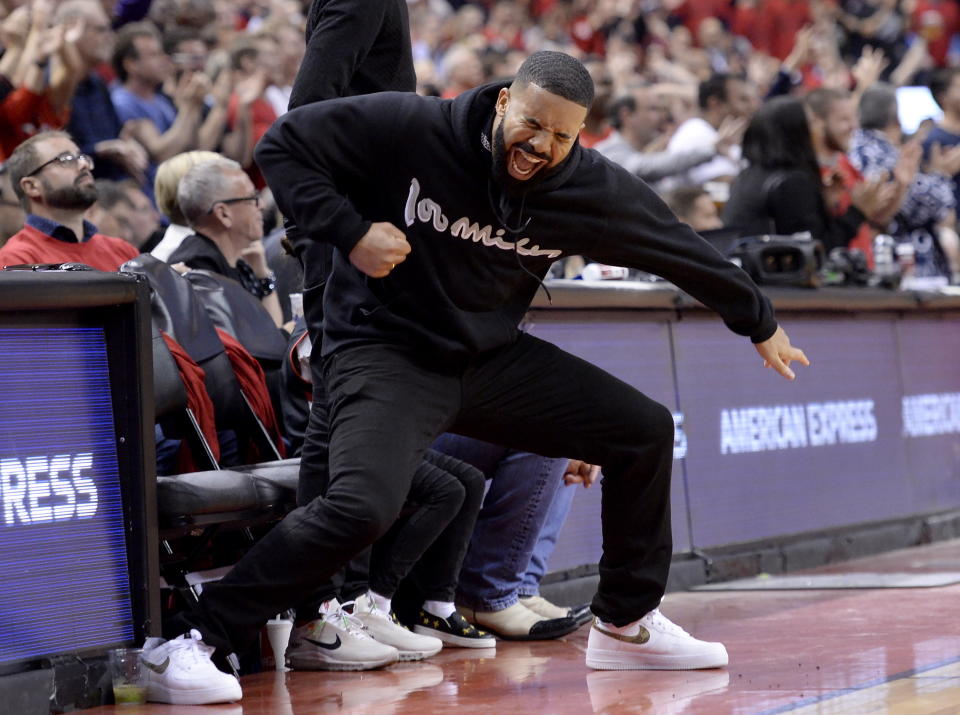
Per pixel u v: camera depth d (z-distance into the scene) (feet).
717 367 38.47
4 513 22.07
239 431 29.40
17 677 21.75
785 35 94.07
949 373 48.08
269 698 23.56
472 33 78.38
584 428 24.09
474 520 28.94
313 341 25.49
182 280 29.22
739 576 38.14
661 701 21.74
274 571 22.93
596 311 34.55
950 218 57.16
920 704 20.11
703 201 44.14
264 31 53.26
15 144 42.80
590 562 34.50
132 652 23.30
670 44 84.17
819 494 41.70
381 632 27.40
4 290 21.90
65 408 23.04
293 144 22.00
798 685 22.50
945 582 35.17
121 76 49.60
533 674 25.27
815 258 41.16
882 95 59.72
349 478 22.54
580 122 21.31
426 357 23.32
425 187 22.08
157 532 23.85
